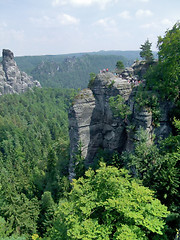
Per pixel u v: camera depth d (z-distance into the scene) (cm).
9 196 4856
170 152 3052
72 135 5394
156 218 1598
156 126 4078
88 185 2162
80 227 1609
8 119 15725
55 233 2055
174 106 4084
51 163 6969
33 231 4688
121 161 4462
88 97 5191
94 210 1839
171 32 4209
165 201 2711
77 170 5159
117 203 1627
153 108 3984
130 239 1391
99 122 5438
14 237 3619
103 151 5272
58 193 5769
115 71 7219
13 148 11856
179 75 3853
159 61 4347
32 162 9131
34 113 19888
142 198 1730
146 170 3028
